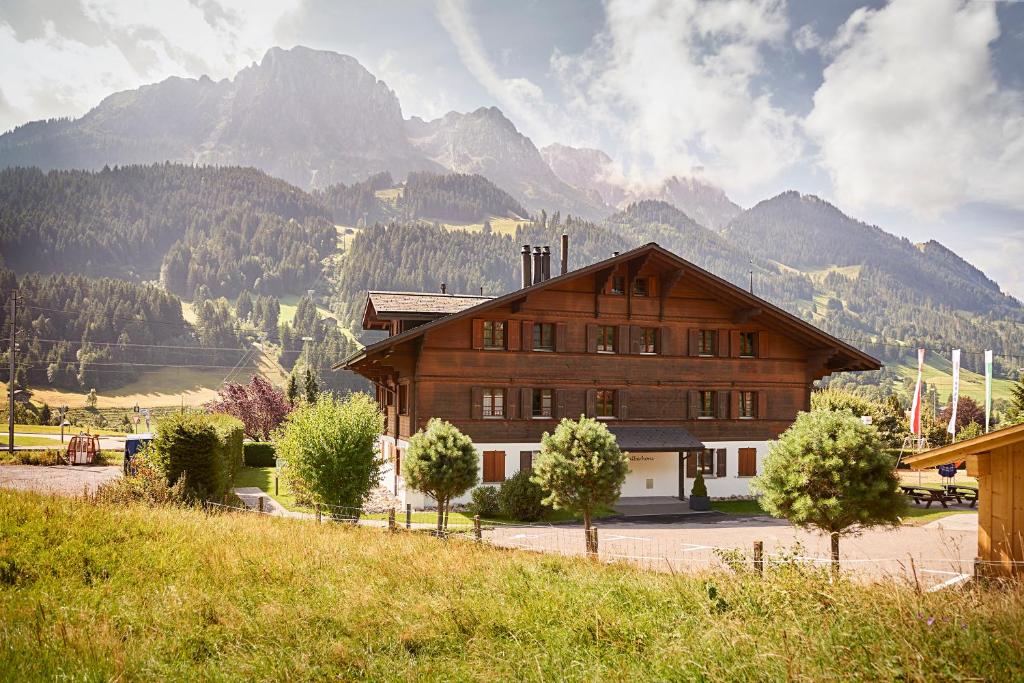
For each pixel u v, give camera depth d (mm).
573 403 35969
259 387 72750
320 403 27281
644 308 37531
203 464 25297
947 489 35281
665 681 6734
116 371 194875
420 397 33500
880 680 6008
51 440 58750
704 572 12938
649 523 29422
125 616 9398
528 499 29531
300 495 30719
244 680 7473
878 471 15688
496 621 9172
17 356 181375
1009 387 62094
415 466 23422
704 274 37344
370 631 8945
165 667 7691
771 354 39594
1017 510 12578
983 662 6230
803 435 16094
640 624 8742
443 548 15578
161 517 17156
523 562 13516
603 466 21297
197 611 9672
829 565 11094
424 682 7426
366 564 13320
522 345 35250
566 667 7566
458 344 34156
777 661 6492
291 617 9422
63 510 15875
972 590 8789
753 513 32594
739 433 38812
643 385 37312
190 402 187750
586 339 36406
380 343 32344
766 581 9531
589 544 17344
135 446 32812
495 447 34312
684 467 36531
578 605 9766
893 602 7680
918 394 51531
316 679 7562
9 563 11867
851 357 38688
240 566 12477
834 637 7012
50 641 8133
